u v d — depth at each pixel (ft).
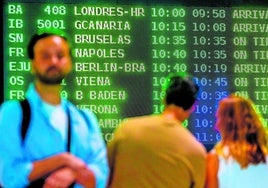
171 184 9.70
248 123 10.85
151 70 15.02
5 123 8.71
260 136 10.89
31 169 8.59
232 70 15.34
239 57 15.40
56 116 8.96
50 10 14.74
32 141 8.71
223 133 10.94
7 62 14.44
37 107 8.86
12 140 8.64
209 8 15.37
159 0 15.16
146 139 9.72
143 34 15.06
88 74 14.76
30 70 14.52
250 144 10.79
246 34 15.48
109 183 10.00
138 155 9.71
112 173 10.00
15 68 14.47
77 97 14.66
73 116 9.13
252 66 15.44
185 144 9.77
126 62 14.93
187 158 9.72
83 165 8.77
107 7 14.94
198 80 15.19
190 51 15.23
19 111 8.77
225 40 15.38
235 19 15.47
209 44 15.30
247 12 15.52
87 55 14.79
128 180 9.75
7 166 8.63
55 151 8.82
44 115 8.84
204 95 15.15
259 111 15.35
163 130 9.78
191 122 15.02
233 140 10.81
